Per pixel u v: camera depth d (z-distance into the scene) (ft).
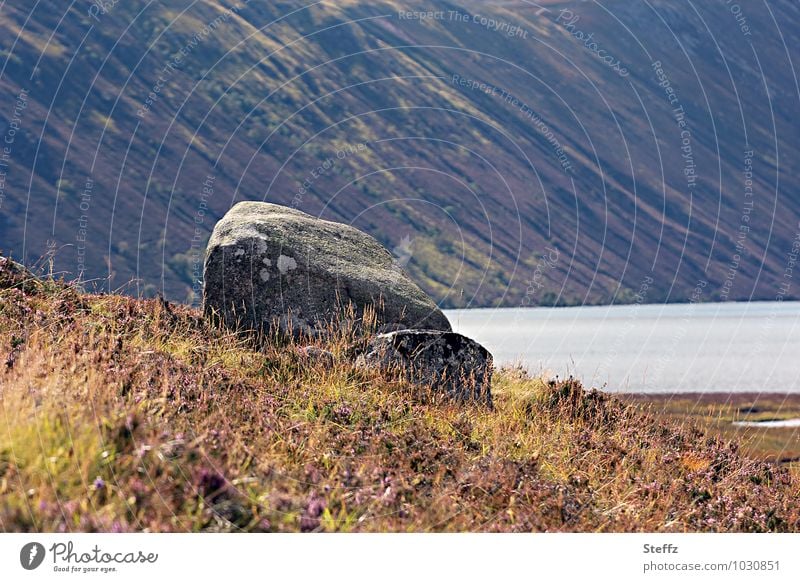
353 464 39.45
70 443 30.25
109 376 40.01
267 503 31.91
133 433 32.50
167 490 30.17
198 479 31.01
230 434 37.24
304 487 34.68
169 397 40.60
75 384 36.68
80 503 28.50
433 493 37.99
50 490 28.43
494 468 41.93
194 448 33.30
